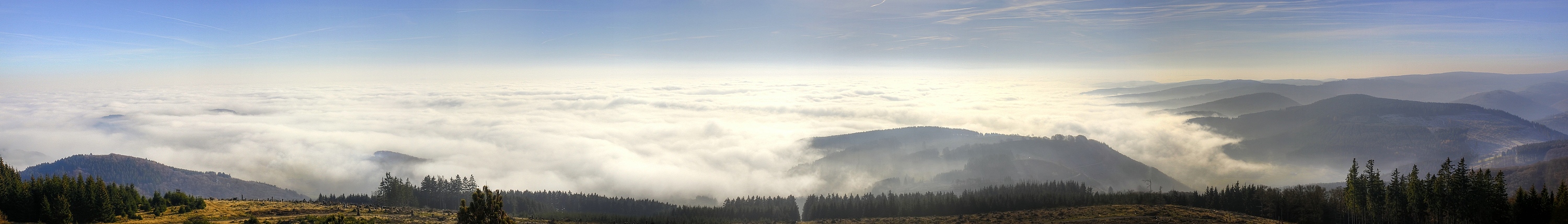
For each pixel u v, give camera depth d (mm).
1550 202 97812
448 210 155375
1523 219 98062
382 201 179125
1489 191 97875
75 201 104000
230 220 111500
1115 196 164750
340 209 132125
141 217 111000
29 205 100625
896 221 143500
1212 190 153875
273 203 140125
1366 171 111500
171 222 107188
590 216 182375
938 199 175750
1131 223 111938
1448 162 102625
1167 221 112062
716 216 190500
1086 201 157250
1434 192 100875
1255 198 135500
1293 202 125125
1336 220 119625
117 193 111750
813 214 176000
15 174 107312
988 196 174750
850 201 183625
